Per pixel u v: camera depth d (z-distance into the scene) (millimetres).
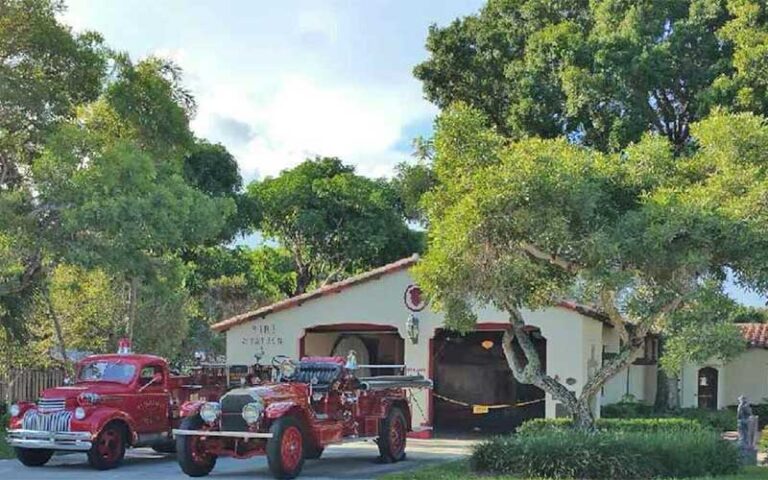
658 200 15031
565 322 24484
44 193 19359
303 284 47875
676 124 30328
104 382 19094
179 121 23844
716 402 34750
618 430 18625
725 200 15477
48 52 21516
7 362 25625
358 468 18484
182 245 21969
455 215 15078
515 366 18344
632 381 30734
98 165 19656
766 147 16234
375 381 19406
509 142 18906
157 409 19406
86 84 22406
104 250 19750
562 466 15609
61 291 25625
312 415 17172
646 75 28297
